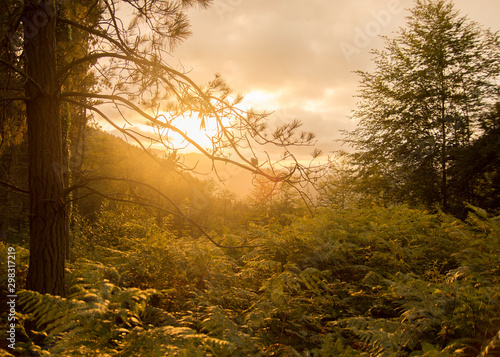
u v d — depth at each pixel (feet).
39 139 13.37
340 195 48.91
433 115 68.28
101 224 30.35
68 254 20.83
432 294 10.97
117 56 14.42
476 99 64.90
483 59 67.26
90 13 15.98
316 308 12.87
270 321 11.71
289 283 12.67
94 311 6.89
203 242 20.31
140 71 16.02
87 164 30.30
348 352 8.73
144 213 28.48
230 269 17.47
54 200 13.33
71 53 17.58
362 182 68.64
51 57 13.67
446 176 63.10
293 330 11.53
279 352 10.30
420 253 16.34
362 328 9.96
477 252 13.42
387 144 69.97
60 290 13.29
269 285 12.57
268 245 17.60
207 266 16.31
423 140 65.57
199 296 13.39
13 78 15.57
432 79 69.31
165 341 7.20
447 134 66.49
